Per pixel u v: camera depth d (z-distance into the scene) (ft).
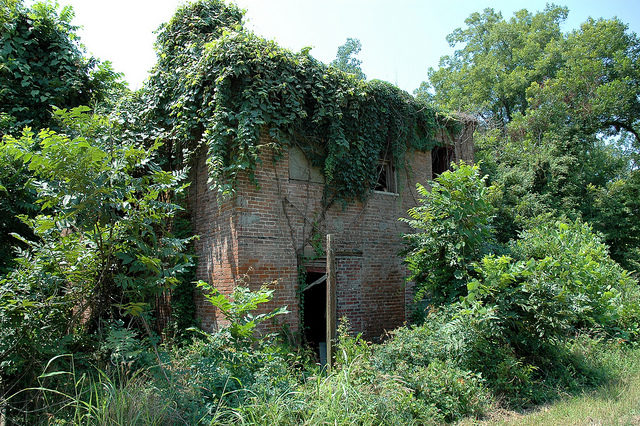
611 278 39.75
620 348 33.32
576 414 20.83
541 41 103.35
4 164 26.25
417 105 42.37
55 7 38.83
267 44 32.91
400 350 24.07
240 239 30.35
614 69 78.02
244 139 29.99
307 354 31.07
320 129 34.99
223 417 16.93
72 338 18.88
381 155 39.81
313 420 16.46
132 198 20.58
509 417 21.25
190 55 34.37
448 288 28.96
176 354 24.38
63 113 21.22
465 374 22.68
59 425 15.60
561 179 68.39
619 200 73.87
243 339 22.07
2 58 34.91
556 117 75.10
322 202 35.14
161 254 20.62
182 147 34.88
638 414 20.57
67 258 19.56
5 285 18.56
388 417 18.33
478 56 108.99
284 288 32.01
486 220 29.14
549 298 25.99
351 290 36.32
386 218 39.27
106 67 40.47
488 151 71.51
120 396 15.79
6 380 17.08
